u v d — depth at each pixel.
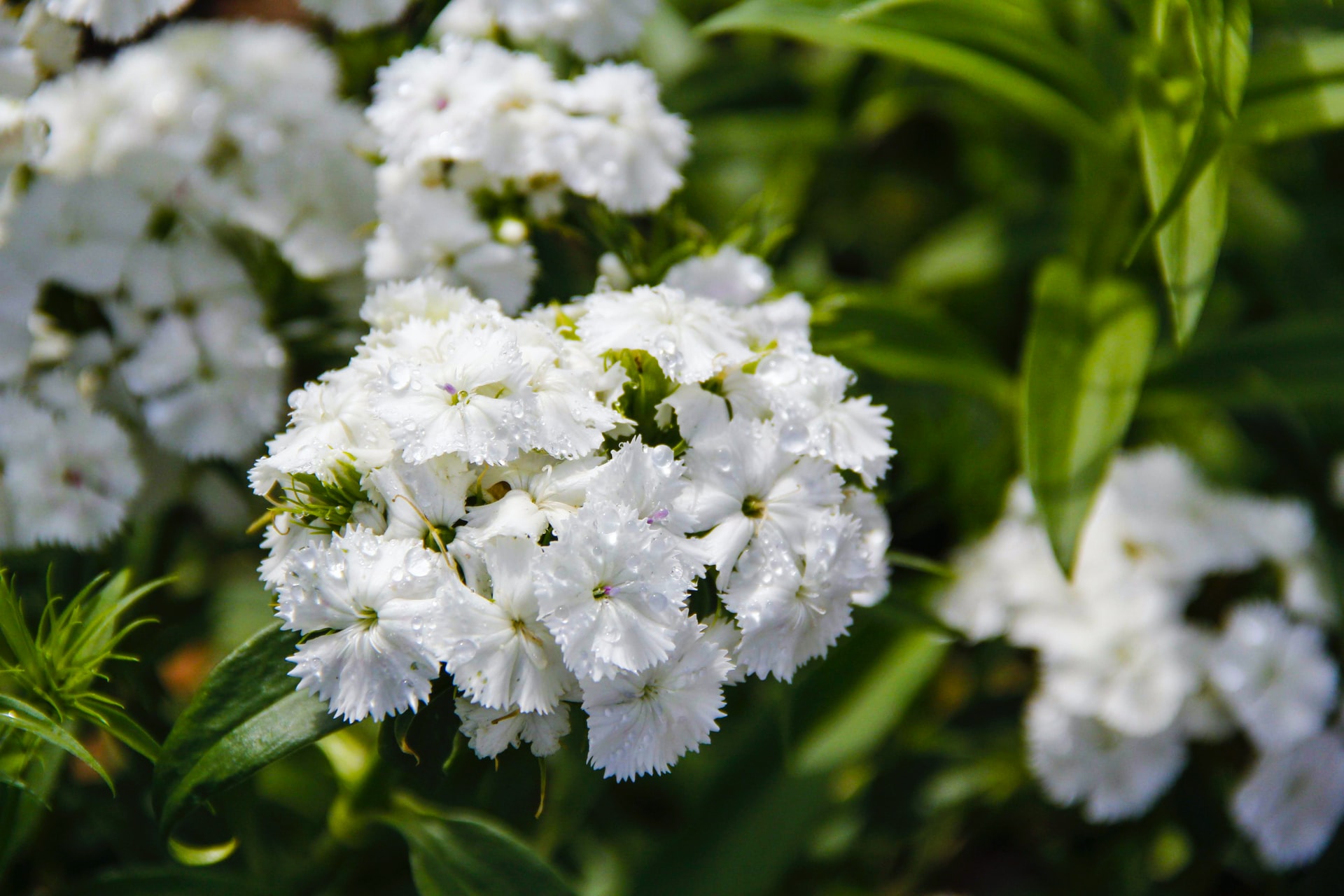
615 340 0.50
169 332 0.56
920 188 0.83
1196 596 0.58
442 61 0.55
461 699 0.49
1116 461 0.60
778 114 0.71
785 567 0.50
